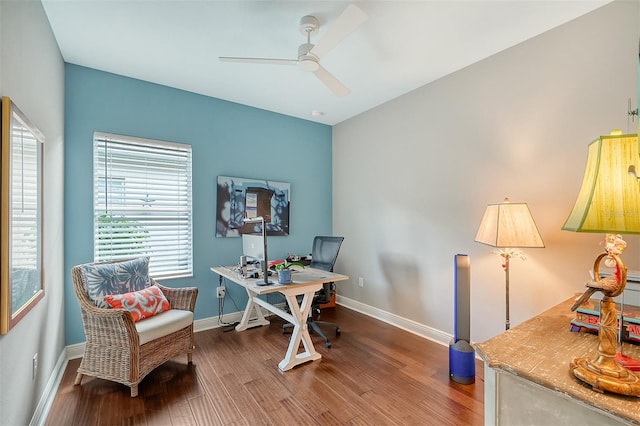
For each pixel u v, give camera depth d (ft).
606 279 2.93
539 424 2.95
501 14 6.67
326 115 13.33
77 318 8.63
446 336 9.49
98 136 9.02
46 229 6.45
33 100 5.71
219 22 6.92
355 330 10.72
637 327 3.61
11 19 4.70
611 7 6.34
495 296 8.32
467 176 9.01
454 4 6.34
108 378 6.86
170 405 6.40
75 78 8.74
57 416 6.02
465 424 5.82
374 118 12.32
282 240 13.10
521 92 7.78
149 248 9.96
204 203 10.99
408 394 6.81
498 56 8.25
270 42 7.74
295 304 8.31
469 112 8.95
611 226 2.94
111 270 7.84
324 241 11.38
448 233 9.53
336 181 14.39
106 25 6.98
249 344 9.52
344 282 13.78
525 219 6.63
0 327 4.12
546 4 6.38
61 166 8.03
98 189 9.11
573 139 6.89
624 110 6.19
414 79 9.86
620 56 6.24
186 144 10.63
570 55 6.93
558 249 7.14
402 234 11.09
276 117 12.95
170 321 7.64
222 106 11.48
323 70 7.09
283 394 6.81
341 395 6.77
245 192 11.91
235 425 5.81
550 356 3.34
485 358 3.39
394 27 7.11
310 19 6.72
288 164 13.29
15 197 4.61
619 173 3.02
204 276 10.94
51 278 6.88
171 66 8.95
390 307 11.53
